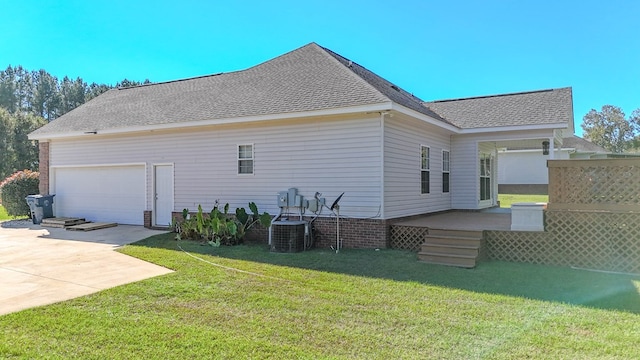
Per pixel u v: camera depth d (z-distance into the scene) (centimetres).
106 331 461
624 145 5412
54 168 1645
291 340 438
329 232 1064
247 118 1134
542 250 841
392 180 1059
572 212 816
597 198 800
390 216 1041
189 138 1312
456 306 554
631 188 771
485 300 581
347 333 457
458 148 1520
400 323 489
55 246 1066
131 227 1407
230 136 1231
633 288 645
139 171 1435
